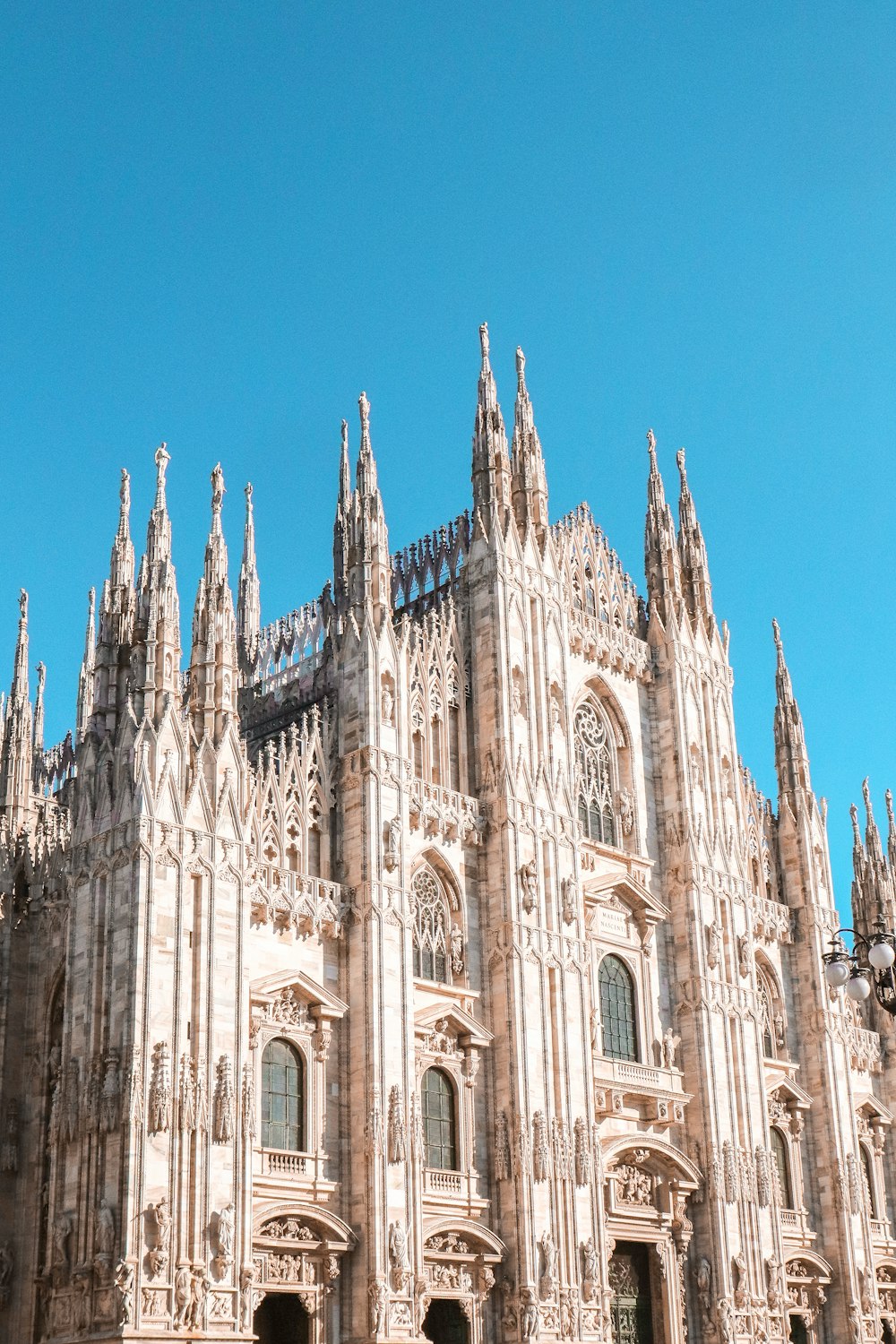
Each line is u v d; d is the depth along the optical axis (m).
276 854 59.16
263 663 75.81
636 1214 68.44
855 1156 82.81
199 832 54.84
